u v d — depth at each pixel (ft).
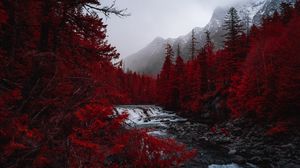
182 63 166.91
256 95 85.05
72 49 31.24
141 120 121.80
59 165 12.70
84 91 16.14
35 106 15.58
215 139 75.15
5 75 17.13
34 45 24.57
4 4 20.92
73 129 13.67
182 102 159.63
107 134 16.39
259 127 76.64
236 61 115.55
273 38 92.68
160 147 18.25
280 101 72.90
